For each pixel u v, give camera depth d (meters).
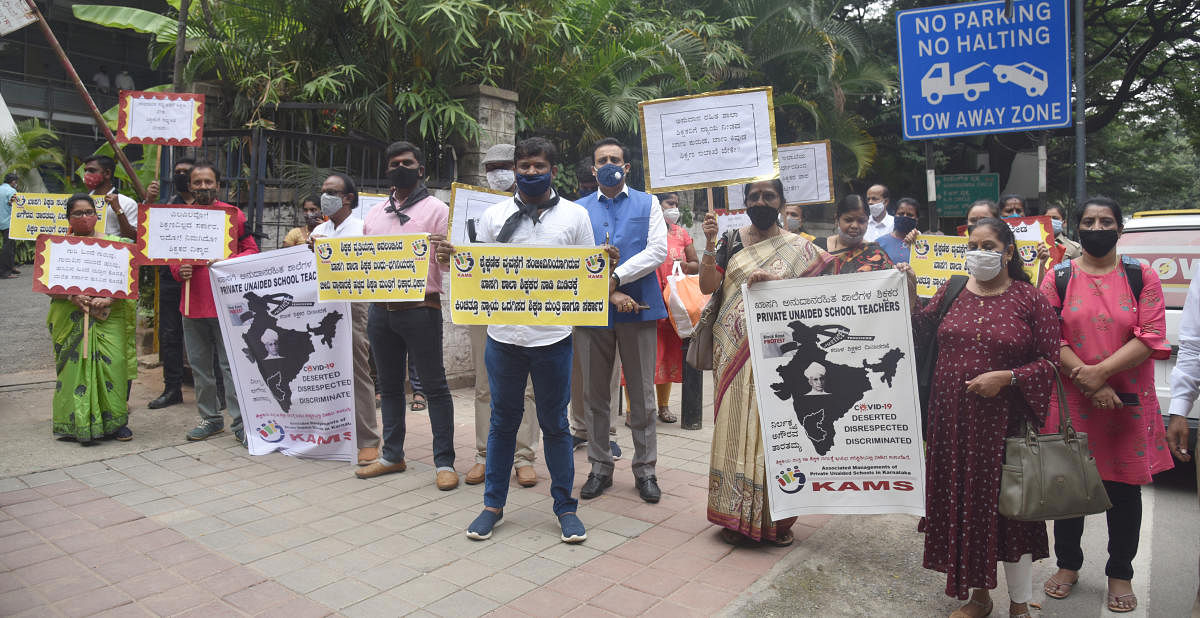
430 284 4.78
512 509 4.54
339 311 5.11
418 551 3.88
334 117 8.02
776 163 4.41
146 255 5.54
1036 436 3.10
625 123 9.12
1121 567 3.56
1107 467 3.56
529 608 3.30
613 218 4.67
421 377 4.83
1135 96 20.11
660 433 6.39
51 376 7.63
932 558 3.35
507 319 3.96
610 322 4.66
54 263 5.41
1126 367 3.46
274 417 5.36
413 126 7.82
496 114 7.87
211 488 4.75
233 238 5.64
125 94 6.09
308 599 3.35
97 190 6.76
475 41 7.46
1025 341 3.16
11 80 19.69
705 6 13.12
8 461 5.16
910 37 6.07
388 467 5.07
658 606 3.35
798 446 3.78
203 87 8.11
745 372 3.97
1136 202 28.45
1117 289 3.60
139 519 4.23
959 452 3.24
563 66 9.12
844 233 4.12
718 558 3.88
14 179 14.52
